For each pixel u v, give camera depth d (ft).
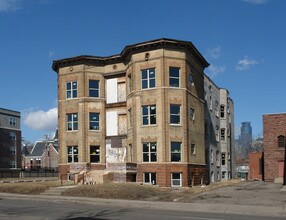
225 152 191.72
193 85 131.13
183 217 53.11
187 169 119.85
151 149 120.37
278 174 143.95
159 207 67.92
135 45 124.06
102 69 143.13
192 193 89.25
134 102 124.26
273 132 146.30
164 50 121.39
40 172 252.01
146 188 91.97
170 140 119.03
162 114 119.24
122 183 99.30
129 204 72.54
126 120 137.28
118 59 140.05
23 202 79.97
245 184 123.34
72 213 57.67
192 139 126.62
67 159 141.69
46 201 82.84
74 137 140.26
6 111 298.56
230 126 208.03
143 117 122.93
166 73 120.88
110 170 117.91
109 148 138.92
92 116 140.36
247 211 61.00
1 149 288.71
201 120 137.49
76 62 142.00
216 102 186.39
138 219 50.65
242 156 459.32
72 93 142.41
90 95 140.87
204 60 140.67
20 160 306.35
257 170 185.37
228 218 52.75
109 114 140.77
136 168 121.08
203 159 135.54
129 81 132.57
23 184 110.32
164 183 116.47
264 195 83.30
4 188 104.37
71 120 142.10
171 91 120.98
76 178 118.73
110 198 83.71
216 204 69.56
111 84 141.79
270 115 147.54
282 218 53.42
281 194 85.20
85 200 79.00
